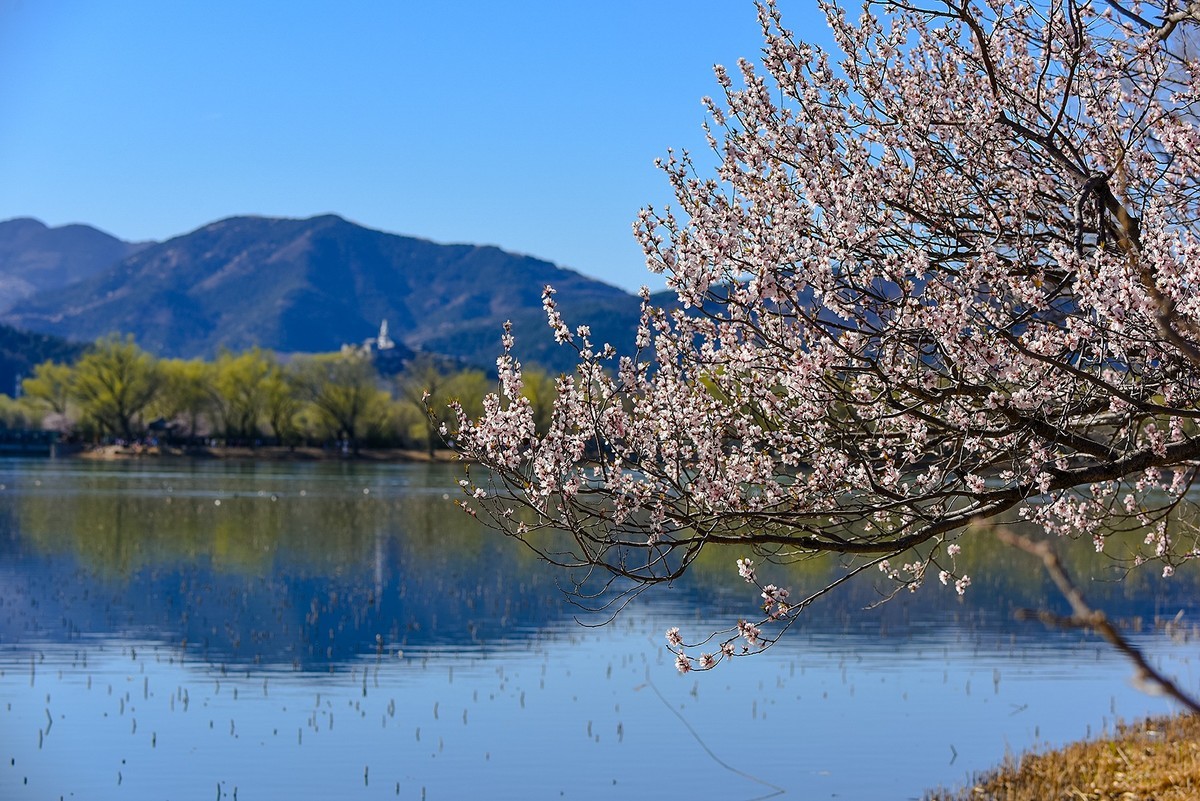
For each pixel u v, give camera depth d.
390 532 50.84
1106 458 9.65
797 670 24.45
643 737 19.17
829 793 15.99
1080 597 2.07
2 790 16.06
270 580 36.53
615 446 9.51
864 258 9.03
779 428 9.77
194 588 34.50
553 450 9.28
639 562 40.94
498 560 42.41
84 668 23.91
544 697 22.05
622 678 23.66
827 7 10.14
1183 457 9.12
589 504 9.57
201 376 122.44
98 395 120.25
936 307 8.43
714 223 8.54
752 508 9.63
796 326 9.03
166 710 20.64
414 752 18.20
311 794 16.08
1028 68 10.44
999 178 9.86
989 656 25.73
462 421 9.46
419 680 23.36
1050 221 9.73
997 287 9.07
